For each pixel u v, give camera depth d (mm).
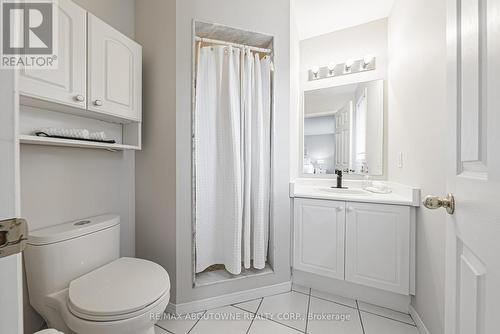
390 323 1402
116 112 1324
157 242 1572
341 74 2230
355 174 2170
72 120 1321
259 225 1668
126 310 885
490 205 469
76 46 1109
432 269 1231
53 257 1073
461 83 617
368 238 1544
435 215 1206
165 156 1526
